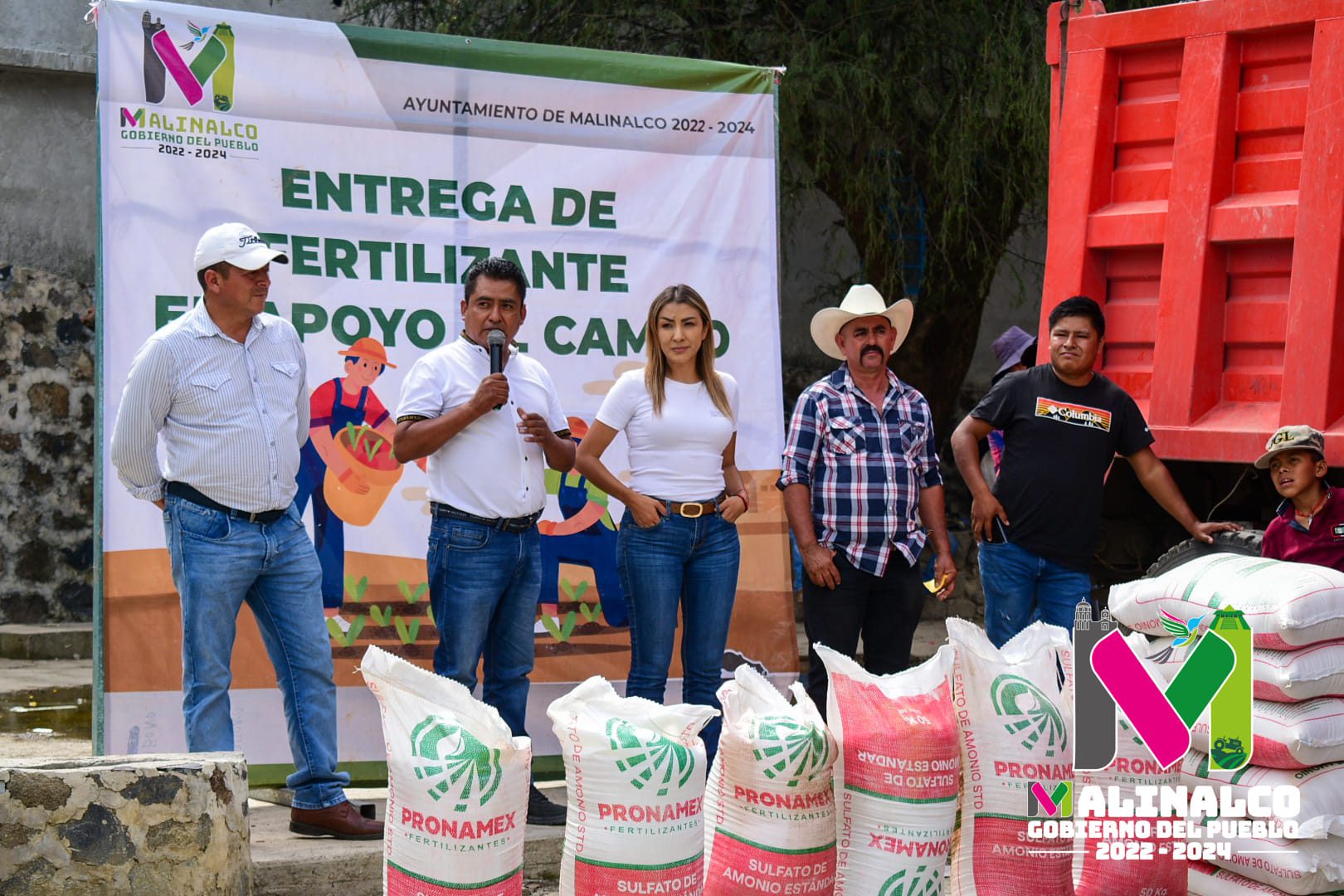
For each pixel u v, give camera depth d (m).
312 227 5.34
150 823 3.67
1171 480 5.30
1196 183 5.23
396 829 3.46
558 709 3.58
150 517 5.11
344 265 5.39
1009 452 5.36
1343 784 3.99
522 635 4.85
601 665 5.75
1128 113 5.55
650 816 3.44
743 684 3.78
